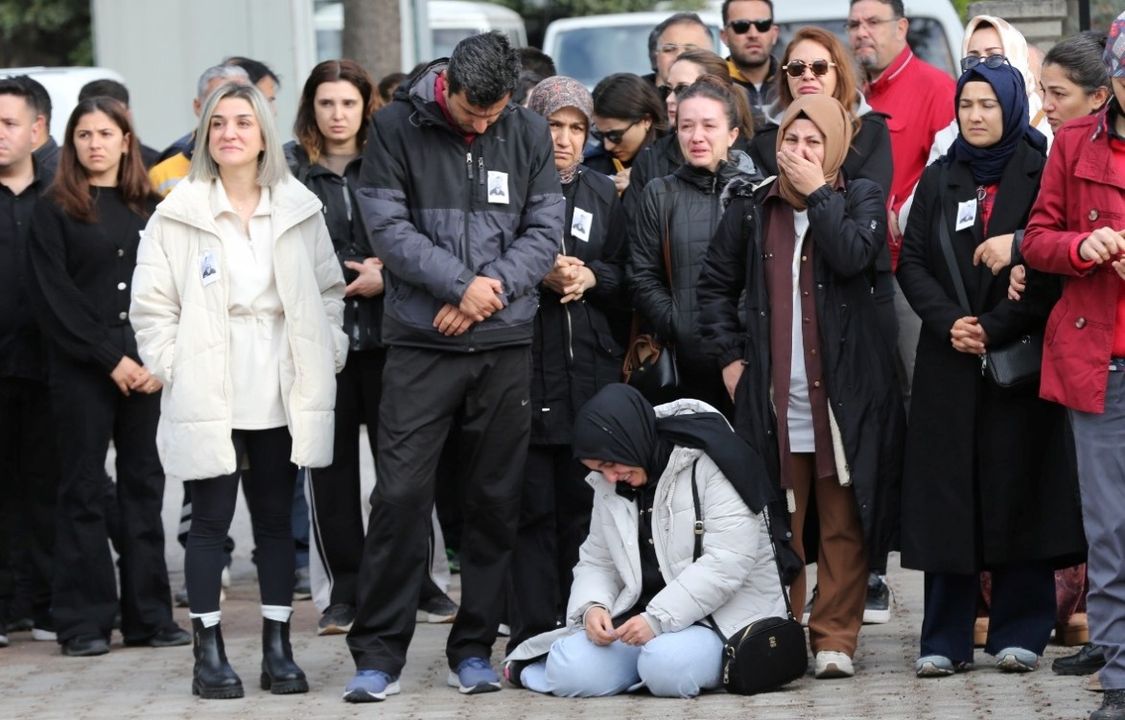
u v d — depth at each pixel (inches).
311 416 405.7
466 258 390.6
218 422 400.5
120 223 470.0
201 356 401.4
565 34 1036.5
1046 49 657.0
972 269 386.9
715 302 413.1
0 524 508.1
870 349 396.8
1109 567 347.9
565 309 427.5
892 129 525.3
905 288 396.2
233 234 408.8
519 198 397.1
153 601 480.7
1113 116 346.0
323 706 391.9
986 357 378.0
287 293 407.5
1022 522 384.8
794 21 824.9
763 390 398.3
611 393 391.5
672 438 394.3
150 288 406.3
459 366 392.5
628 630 389.4
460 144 392.8
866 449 392.5
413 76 405.7
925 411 390.3
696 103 427.8
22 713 398.6
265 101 411.5
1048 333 354.3
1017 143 387.9
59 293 461.7
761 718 362.9
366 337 479.8
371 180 393.7
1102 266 343.6
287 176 414.9
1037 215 357.1
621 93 493.0
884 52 526.9
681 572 392.2
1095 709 358.0
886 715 361.7
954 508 385.1
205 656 405.7
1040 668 403.2
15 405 493.7
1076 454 357.7
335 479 483.5
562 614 434.0
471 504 403.9
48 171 497.0
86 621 473.1
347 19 911.0
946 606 398.9
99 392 469.4
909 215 401.4
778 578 398.3
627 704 385.1
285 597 410.9
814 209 389.4
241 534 656.4
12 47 1658.5
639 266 433.7
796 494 406.9
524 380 399.5
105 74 812.0
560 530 434.6
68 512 471.8
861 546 403.2
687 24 542.3
